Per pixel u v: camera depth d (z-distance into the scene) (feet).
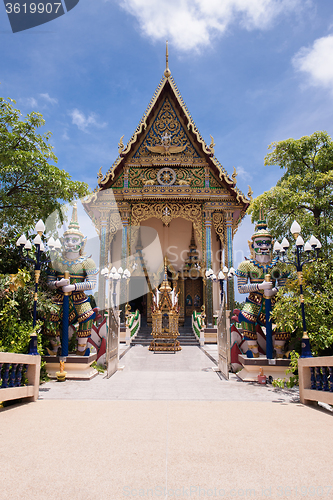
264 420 15.23
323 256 29.89
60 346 27.58
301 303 22.43
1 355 16.70
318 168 46.44
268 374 25.77
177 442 12.00
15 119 37.81
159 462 10.21
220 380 26.32
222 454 10.87
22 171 36.09
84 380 25.68
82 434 12.85
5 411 16.78
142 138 61.67
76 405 18.20
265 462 10.25
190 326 63.67
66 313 26.09
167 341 43.86
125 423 14.49
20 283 21.38
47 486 8.66
